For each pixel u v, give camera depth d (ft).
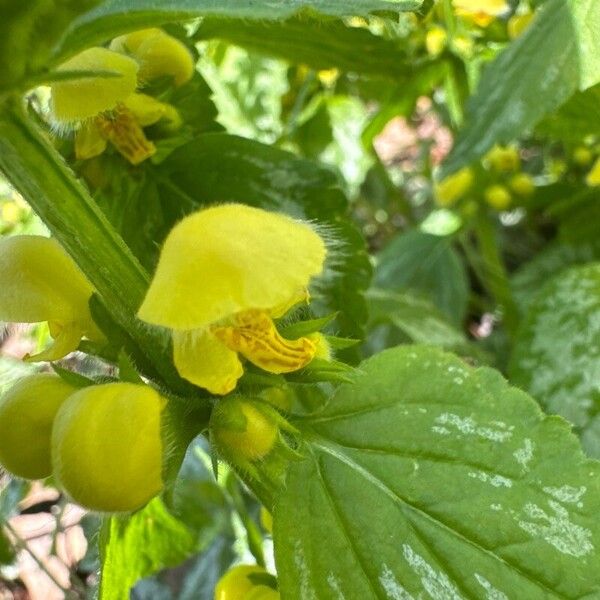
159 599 0.27
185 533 0.18
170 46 0.15
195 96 0.18
